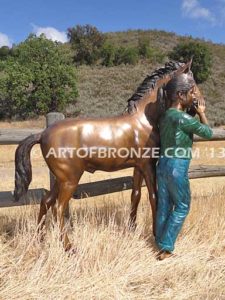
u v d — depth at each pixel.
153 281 3.09
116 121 3.40
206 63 33.06
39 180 6.28
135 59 37.84
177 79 3.32
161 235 3.44
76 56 39.03
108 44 40.06
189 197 3.43
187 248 3.61
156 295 2.93
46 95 25.09
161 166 3.41
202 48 33.78
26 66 25.80
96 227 3.58
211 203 4.58
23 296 2.70
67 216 4.08
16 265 2.99
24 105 25.25
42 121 24.39
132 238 3.54
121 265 3.14
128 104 3.56
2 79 25.25
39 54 26.81
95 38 41.50
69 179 3.30
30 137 3.39
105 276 3.00
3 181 6.95
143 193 6.64
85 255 3.19
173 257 3.44
